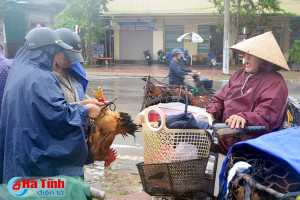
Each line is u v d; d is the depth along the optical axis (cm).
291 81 1886
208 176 248
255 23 2628
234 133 249
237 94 311
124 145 648
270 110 276
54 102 238
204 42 2922
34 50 260
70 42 296
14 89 245
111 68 2544
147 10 2809
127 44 2994
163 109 374
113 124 290
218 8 2545
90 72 2227
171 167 217
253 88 297
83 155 249
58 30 304
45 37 261
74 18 2641
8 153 243
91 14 2636
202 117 280
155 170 222
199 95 486
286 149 190
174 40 2952
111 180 473
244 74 315
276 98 280
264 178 191
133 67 2644
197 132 231
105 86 1527
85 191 217
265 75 297
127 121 296
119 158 572
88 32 2592
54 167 239
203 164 225
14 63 263
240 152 212
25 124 236
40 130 237
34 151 235
